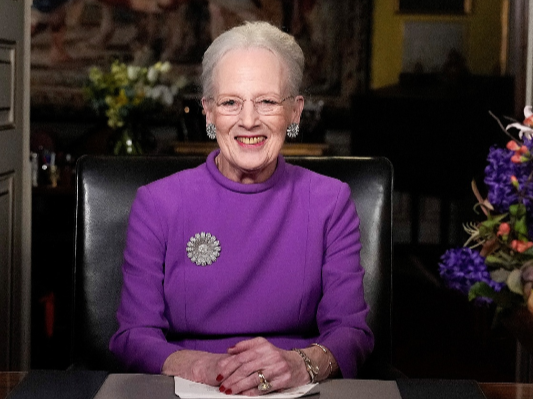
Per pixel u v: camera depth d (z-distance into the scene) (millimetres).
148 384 1422
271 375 1490
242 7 7535
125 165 2016
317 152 6262
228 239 1865
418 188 6828
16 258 3275
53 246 6273
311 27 7621
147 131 5328
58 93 7355
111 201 1991
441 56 7625
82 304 1972
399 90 7664
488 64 7578
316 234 1908
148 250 1857
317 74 7652
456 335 5266
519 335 1447
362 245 2035
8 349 3186
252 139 1821
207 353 1646
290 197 1919
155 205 1873
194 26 7484
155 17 7461
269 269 1875
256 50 1803
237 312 1854
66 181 5918
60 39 7355
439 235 7621
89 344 1964
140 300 1821
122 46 7441
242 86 1791
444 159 6758
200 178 1907
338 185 1969
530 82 3521
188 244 1856
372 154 6926
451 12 7582
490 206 1492
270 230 1876
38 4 7312
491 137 6781
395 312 5859
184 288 1853
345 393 1389
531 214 1431
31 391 1348
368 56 7645
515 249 1404
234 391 1469
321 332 1879
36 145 6754
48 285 5941
